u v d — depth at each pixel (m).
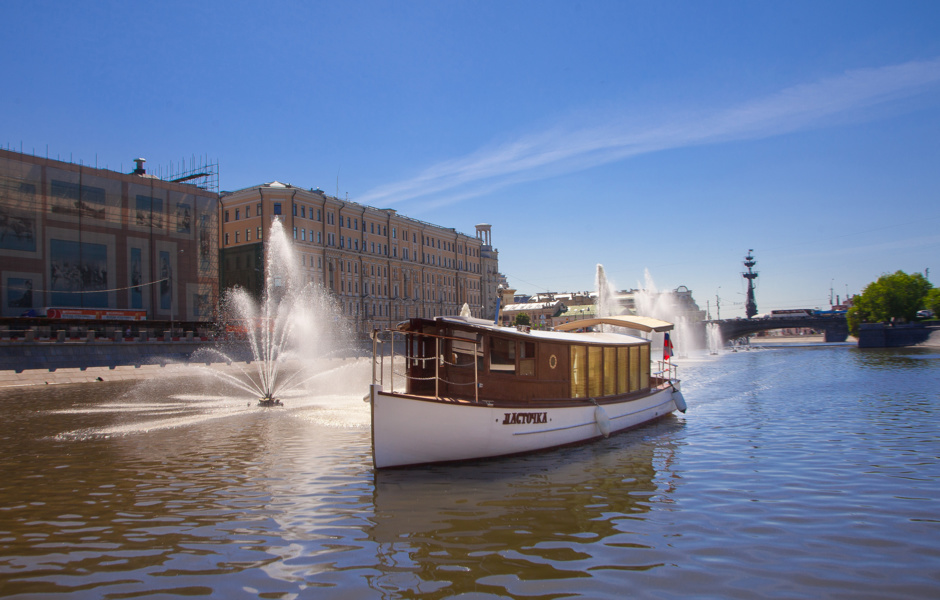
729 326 109.00
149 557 8.75
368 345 75.31
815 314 126.12
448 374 15.23
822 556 8.59
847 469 13.83
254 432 19.20
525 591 7.59
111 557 8.76
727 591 7.55
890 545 8.99
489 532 9.70
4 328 50.34
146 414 23.81
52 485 12.70
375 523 10.14
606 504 11.17
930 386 32.94
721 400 28.41
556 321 133.62
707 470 13.87
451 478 13.05
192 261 67.88
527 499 11.52
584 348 17.77
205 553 8.88
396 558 8.65
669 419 22.45
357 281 87.19
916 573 8.02
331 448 16.45
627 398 19.59
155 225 64.62
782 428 19.88
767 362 60.78
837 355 72.56
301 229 77.44
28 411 24.97
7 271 53.69
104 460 15.13
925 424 20.22
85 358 46.84
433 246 107.38
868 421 21.03
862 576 7.95
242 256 74.56
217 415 23.30
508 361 15.44
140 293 63.03
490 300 125.38
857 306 109.00
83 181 59.00
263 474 13.52
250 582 7.90
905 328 90.69
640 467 14.20
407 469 13.62
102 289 60.00
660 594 7.48
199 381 40.81
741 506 10.98
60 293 57.00
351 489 12.21
